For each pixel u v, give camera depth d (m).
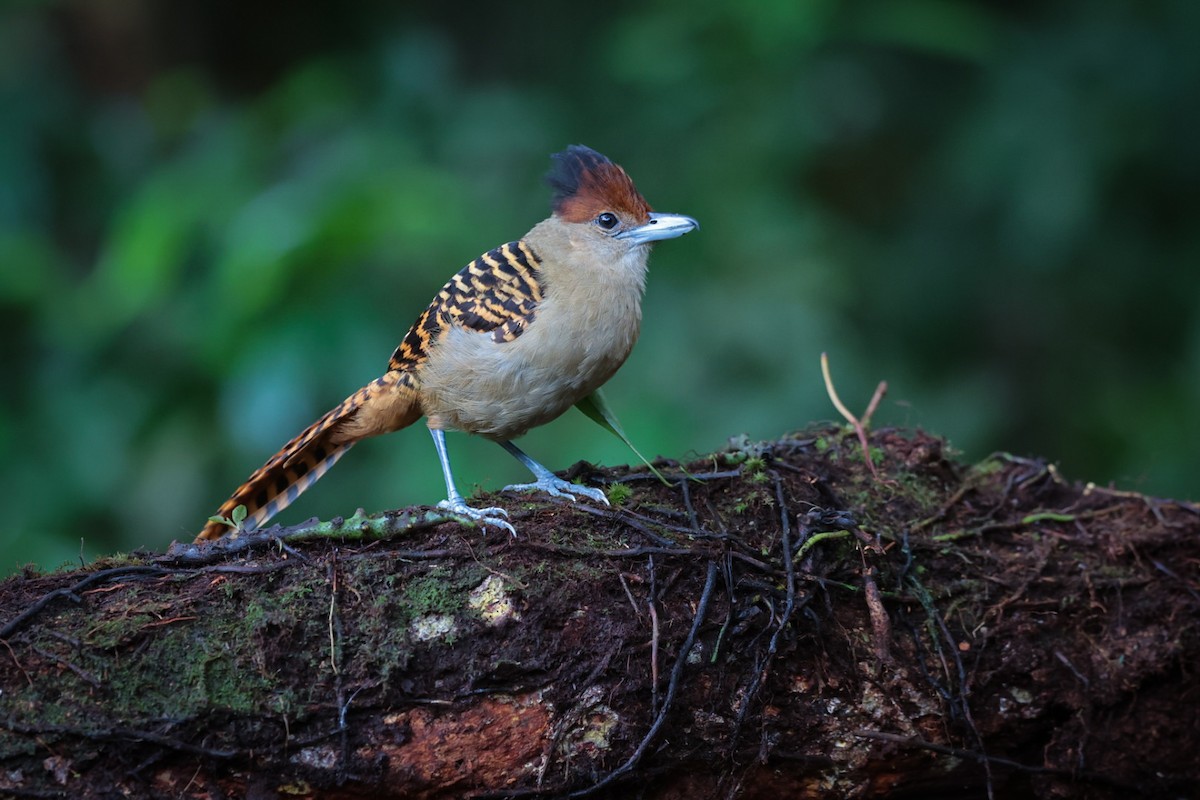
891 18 14.42
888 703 6.45
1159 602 6.78
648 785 6.29
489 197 13.39
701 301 13.02
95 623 5.77
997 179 14.55
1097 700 6.62
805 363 12.77
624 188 7.91
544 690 6.02
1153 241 15.17
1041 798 6.79
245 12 16.84
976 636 6.60
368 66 14.21
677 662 6.11
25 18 15.59
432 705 5.90
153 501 12.37
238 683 5.72
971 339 15.57
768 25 13.52
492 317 7.48
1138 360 15.48
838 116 14.53
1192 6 14.45
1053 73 14.66
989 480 7.66
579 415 12.25
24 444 12.41
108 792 5.56
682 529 6.49
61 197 14.78
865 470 7.43
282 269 11.23
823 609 6.48
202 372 12.45
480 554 6.24
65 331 12.60
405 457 12.05
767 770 6.46
